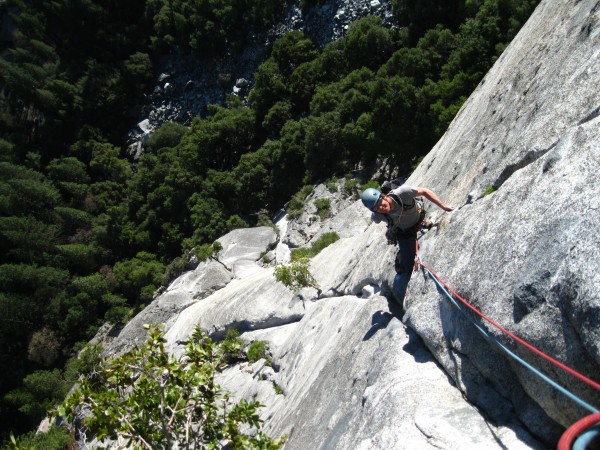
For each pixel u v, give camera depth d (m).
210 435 7.74
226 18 47.12
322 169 33.31
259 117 41.19
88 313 39.34
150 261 38.41
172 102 50.25
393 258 9.59
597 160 5.17
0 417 38.16
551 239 5.14
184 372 7.65
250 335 20.02
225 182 36.53
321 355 11.77
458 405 6.01
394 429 6.02
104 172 49.88
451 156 9.81
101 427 7.47
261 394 15.02
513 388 5.62
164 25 52.06
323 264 19.11
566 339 4.71
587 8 7.28
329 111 34.28
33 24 55.50
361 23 36.72
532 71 8.05
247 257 29.52
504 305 5.47
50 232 45.75
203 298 28.16
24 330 41.88
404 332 7.73
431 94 28.42
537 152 6.33
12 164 50.16
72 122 52.97
